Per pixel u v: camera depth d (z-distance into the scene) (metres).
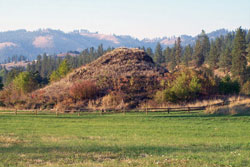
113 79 47.44
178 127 27.09
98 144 18.72
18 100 43.72
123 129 26.56
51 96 43.62
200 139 21.52
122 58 57.28
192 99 40.81
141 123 29.45
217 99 41.00
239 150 15.73
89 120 31.78
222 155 13.93
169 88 41.72
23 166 12.62
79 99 42.09
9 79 85.62
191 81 41.53
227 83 45.69
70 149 16.80
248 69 78.31
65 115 35.09
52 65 143.50
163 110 35.50
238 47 79.31
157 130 25.86
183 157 13.55
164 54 132.38
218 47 125.81
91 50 156.25
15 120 32.19
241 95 44.66
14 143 19.33
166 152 15.46
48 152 16.02
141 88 44.84
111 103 40.47
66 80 51.50
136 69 52.53
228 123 28.64
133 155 14.91
